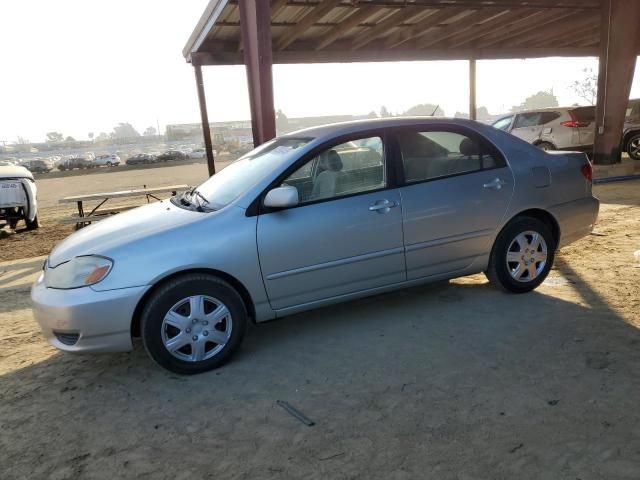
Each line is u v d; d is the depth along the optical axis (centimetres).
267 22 680
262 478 254
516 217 457
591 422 277
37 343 455
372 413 302
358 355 377
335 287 402
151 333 351
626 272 514
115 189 2480
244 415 311
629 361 338
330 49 1305
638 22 1135
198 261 354
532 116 1468
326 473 254
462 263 443
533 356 354
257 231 371
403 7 1021
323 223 388
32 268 756
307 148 398
